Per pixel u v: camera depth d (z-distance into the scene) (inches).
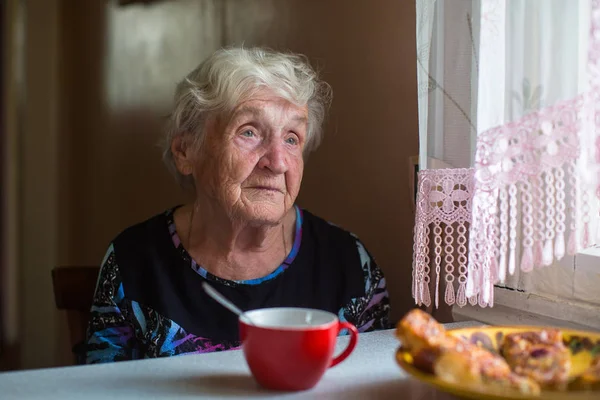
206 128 47.9
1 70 126.8
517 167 31.4
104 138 113.7
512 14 31.6
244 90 46.0
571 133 30.1
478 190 32.4
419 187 36.7
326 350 27.1
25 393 27.2
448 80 36.0
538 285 39.5
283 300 49.7
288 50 72.7
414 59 54.7
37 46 121.8
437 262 36.1
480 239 32.6
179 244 50.1
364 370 30.9
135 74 107.6
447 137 36.1
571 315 36.8
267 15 78.0
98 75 114.0
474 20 35.0
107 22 112.1
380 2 58.8
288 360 26.8
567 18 30.3
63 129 121.0
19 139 125.7
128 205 110.4
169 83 101.0
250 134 46.8
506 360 27.5
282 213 47.6
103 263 51.1
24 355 123.1
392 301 58.6
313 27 68.9
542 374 25.5
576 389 25.2
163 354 47.2
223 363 32.3
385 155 59.0
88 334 50.2
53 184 122.8
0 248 128.1
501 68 32.0
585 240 30.8
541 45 30.8
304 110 48.2
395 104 57.3
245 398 26.9
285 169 46.5
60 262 123.0
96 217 116.3
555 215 31.1
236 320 48.3
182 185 55.7
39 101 122.3
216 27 89.8
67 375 29.8
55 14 120.5
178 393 27.5
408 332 25.1
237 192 46.4
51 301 123.0
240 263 49.6
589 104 29.8
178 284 49.1
